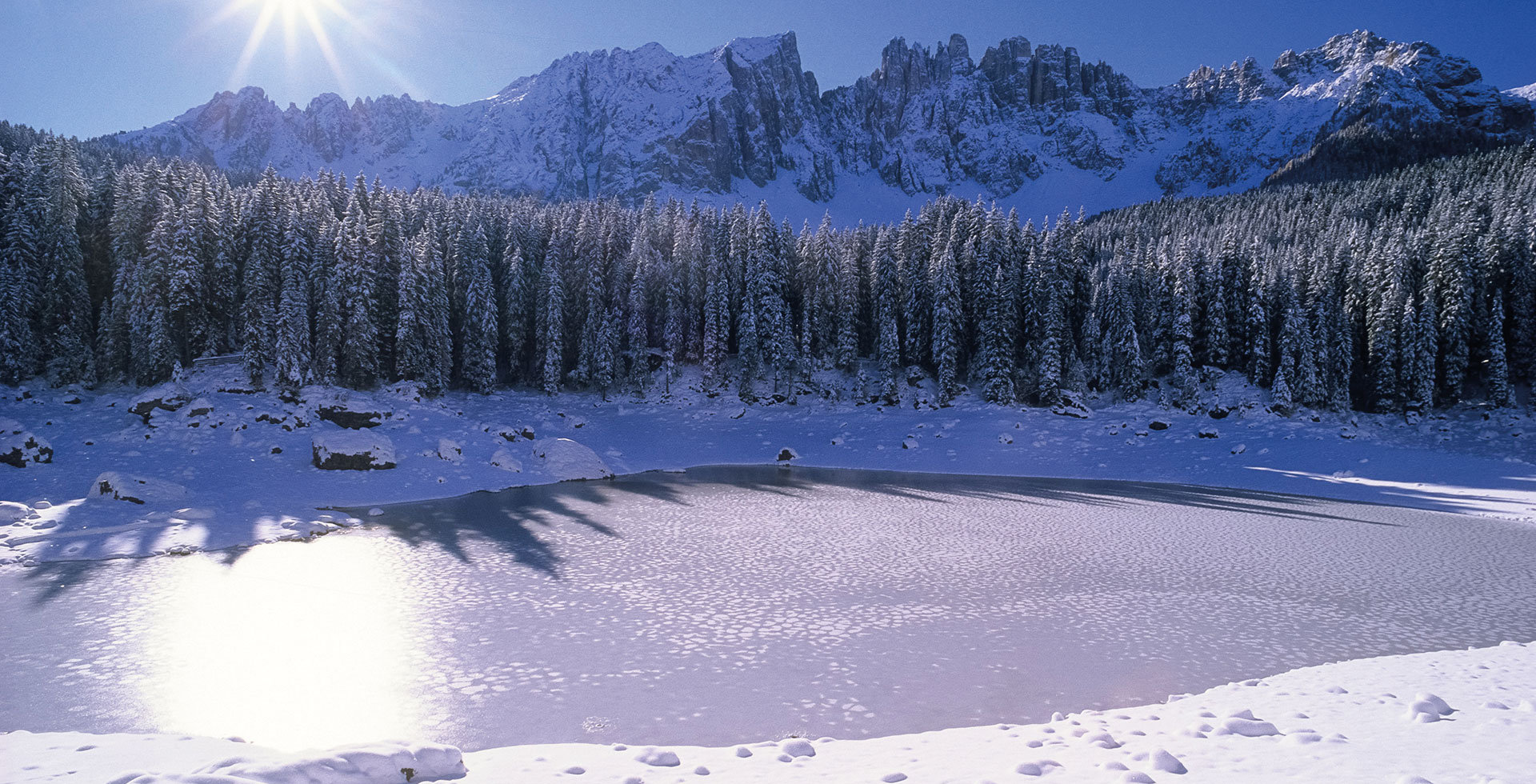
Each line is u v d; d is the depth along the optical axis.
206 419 46.34
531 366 73.75
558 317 70.06
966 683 13.27
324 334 57.53
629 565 22.38
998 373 67.88
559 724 11.25
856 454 56.72
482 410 63.50
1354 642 16.06
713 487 41.09
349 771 6.62
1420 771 7.07
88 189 63.28
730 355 77.06
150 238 56.03
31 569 20.98
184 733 10.79
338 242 59.25
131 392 54.22
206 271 58.62
